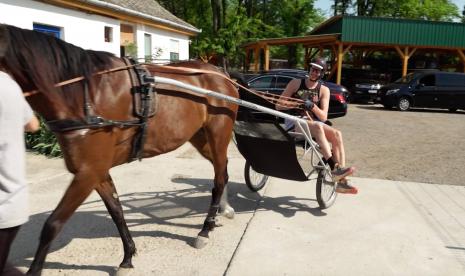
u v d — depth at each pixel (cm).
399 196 595
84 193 303
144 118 340
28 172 656
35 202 521
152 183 625
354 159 848
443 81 1856
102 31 1223
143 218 488
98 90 308
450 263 401
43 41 279
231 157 819
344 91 1301
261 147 490
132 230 453
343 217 509
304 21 4119
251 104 432
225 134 441
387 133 1209
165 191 590
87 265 376
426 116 1698
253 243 429
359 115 1667
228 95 439
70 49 294
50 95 273
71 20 1083
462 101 1842
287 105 514
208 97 414
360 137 1127
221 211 496
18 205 226
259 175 608
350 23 2178
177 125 379
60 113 284
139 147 350
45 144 759
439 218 514
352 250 421
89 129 297
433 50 2519
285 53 4450
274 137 468
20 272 241
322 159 519
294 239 442
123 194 570
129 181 630
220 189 449
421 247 432
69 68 289
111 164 330
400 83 1931
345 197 584
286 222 488
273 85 1284
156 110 353
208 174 682
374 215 518
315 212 524
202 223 480
